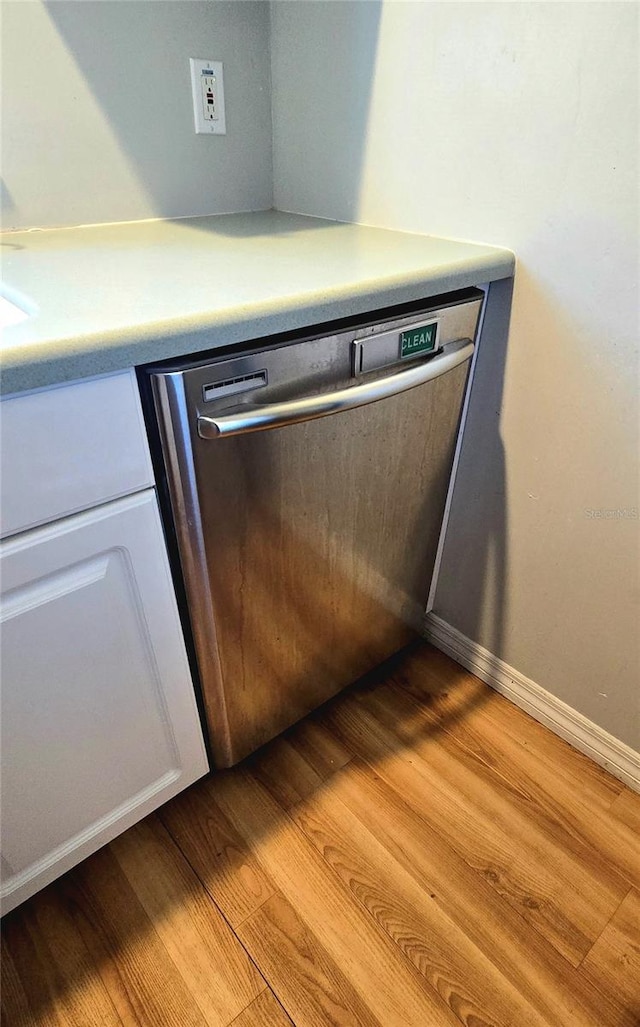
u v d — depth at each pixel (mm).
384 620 1228
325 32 1024
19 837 793
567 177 806
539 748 1192
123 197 1102
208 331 629
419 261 843
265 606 933
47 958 878
